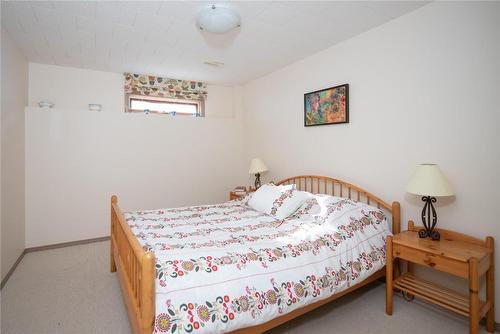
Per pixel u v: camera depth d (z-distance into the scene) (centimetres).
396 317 210
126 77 405
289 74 372
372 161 271
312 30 270
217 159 471
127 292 184
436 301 197
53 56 339
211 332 141
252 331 163
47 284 262
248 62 362
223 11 224
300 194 275
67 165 367
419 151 235
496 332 193
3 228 259
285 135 383
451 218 217
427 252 190
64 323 203
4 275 262
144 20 250
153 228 231
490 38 193
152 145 419
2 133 258
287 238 206
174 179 436
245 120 479
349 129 292
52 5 224
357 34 280
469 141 205
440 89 220
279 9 231
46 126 354
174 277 149
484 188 198
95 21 252
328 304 229
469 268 171
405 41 241
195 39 290
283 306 165
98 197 386
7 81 272
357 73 282
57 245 362
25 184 344
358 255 213
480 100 199
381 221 246
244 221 255
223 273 159
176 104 459
